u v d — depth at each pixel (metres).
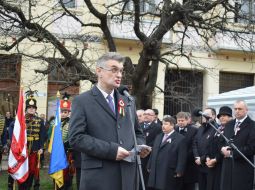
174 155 8.31
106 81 3.83
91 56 16.28
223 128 7.99
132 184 3.81
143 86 12.27
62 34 14.83
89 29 17.78
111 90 3.89
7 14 11.61
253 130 7.27
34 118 10.58
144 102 12.44
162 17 11.55
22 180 9.62
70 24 17.41
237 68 21.20
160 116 19.17
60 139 9.88
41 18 13.00
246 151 7.17
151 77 12.62
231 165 7.25
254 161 7.63
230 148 7.12
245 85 21.64
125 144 3.81
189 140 8.69
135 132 4.07
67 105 10.48
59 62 11.62
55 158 9.82
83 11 17.89
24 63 15.74
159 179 8.28
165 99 19.61
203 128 8.47
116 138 3.80
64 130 10.24
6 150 14.68
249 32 12.68
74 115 3.78
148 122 9.58
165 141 8.45
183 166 8.19
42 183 12.11
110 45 12.40
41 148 10.53
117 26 18.28
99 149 3.63
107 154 3.63
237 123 7.45
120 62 3.85
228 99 10.97
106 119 3.80
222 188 7.34
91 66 13.60
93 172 3.74
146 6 15.67
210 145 8.04
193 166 8.63
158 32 11.54
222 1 11.52
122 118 3.87
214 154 7.93
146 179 9.10
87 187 3.75
